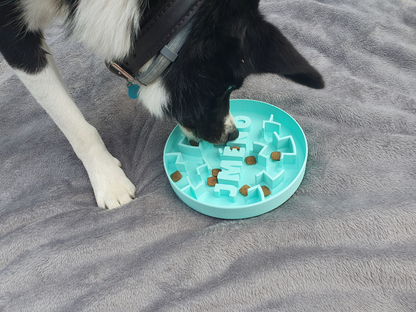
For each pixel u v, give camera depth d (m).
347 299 0.37
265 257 0.41
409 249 0.40
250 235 0.43
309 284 0.38
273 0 0.78
